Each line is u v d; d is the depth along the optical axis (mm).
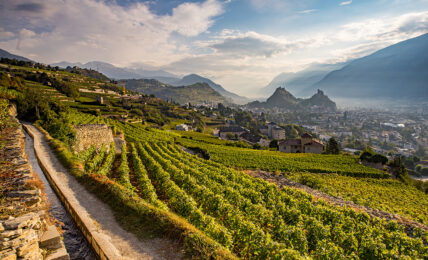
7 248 6348
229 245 11281
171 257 8477
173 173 25812
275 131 157750
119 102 153125
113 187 14094
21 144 22703
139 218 11016
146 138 63812
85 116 72188
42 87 107250
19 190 11242
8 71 124000
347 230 15039
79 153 27188
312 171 45188
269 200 19062
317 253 11422
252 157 54938
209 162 41719
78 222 10719
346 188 34281
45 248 7934
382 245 12016
